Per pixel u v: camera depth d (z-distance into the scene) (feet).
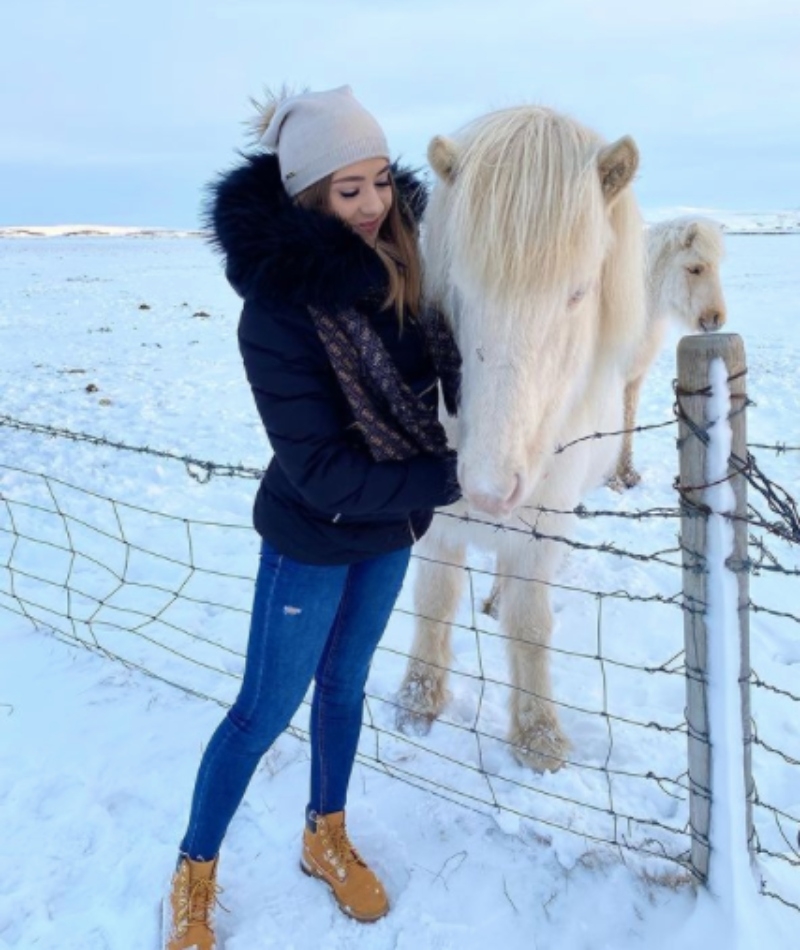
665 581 13.29
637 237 6.98
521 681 8.98
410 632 11.66
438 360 6.43
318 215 5.05
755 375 29.40
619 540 15.14
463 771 8.62
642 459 20.40
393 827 7.79
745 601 5.74
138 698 9.81
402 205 5.92
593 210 5.73
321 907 6.93
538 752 8.34
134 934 6.68
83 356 35.76
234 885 7.17
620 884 6.92
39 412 24.63
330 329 5.14
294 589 5.86
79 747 8.95
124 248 183.83
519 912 6.83
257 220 5.00
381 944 6.61
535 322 5.74
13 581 12.57
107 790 8.29
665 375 32.32
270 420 5.22
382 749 8.94
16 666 10.49
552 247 5.55
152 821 7.89
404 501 5.58
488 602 12.28
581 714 9.73
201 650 10.95
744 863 6.24
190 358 35.65
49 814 8.00
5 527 15.15
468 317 5.97
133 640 11.12
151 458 19.31
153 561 13.84
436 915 6.85
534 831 7.55
